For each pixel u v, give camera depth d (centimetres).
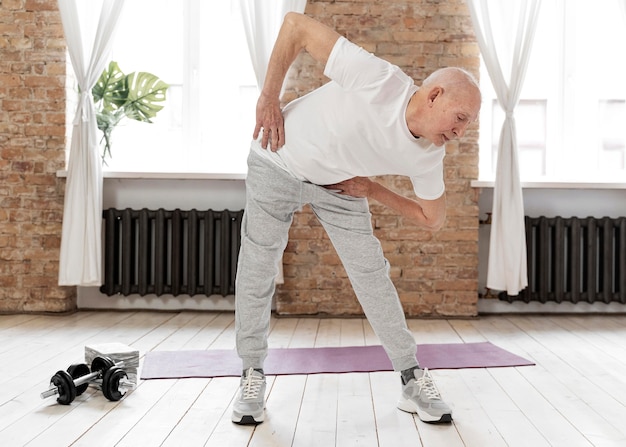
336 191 246
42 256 475
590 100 503
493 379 307
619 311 492
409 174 232
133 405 263
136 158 505
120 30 504
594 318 477
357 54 215
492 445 222
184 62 500
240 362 333
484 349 368
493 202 462
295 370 319
